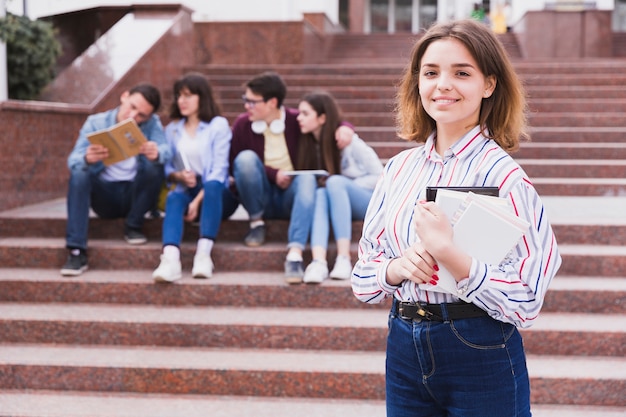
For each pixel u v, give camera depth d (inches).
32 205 236.4
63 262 192.7
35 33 261.9
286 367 148.3
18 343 164.9
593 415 137.2
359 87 364.8
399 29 935.0
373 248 86.3
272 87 192.2
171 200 184.2
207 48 473.4
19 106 227.1
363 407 142.8
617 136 295.9
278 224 200.2
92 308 173.9
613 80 365.1
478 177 77.1
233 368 148.3
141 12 373.1
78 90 284.7
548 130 297.9
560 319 162.2
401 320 81.4
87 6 508.1
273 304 174.9
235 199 199.9
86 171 187.6
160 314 168.6
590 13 546.6
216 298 175.9
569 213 209.0
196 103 195.5
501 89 79.9
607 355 153.7
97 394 149.4
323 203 181.3
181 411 140.7
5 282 179.5
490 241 72.5
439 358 77.8
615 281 175.2
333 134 190.9
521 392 78.5
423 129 85.5
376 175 192.9
